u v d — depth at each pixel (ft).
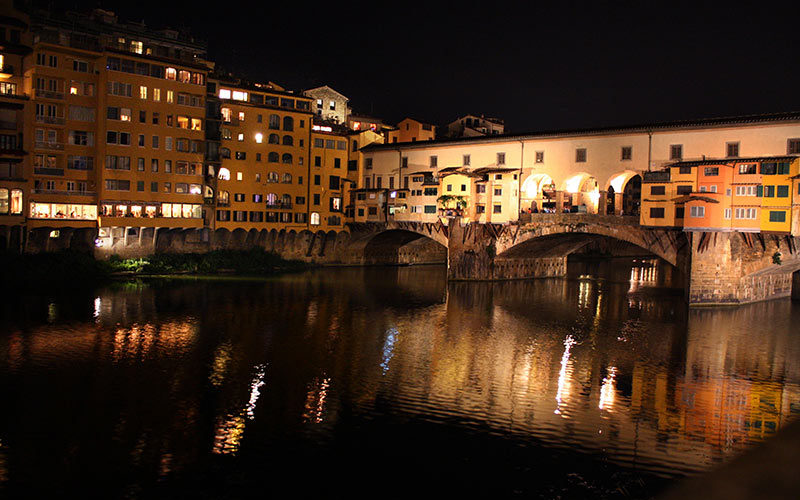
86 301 177.99
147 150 220.02
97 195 212.84
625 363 134.92
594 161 209.87
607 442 92.63
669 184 189.98
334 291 220.84
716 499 76.33
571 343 152.35
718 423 100.53
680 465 85.25
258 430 94.58
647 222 194.59
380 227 277.44
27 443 87.86
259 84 320.09
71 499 74.49
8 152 193.16
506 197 234.17
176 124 226.79
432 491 78.48
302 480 80.38
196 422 96.78
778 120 171.01
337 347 142.92
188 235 244.83
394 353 139.54
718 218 181.27
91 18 223.30
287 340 147.43
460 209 246.88
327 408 104.12
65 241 210.59
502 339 155.53
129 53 214.07
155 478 79.71
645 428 98.17
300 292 215.10
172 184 226.79
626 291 242.37
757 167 174.91
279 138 267.39
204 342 142.20
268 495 76.74
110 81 211.20
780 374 128.36
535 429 96.99
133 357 128.26
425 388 115.44
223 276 239.09
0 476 78.89
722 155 182.29
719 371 129.80
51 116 205.57
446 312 189.47
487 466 84.79
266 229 264.72
